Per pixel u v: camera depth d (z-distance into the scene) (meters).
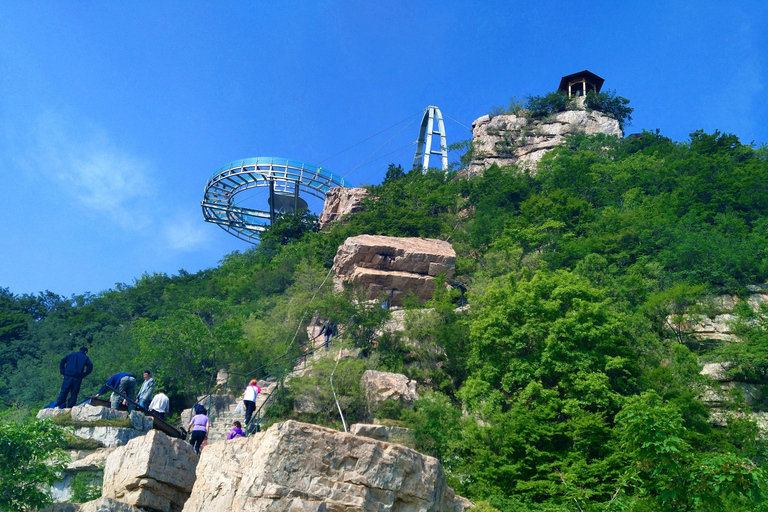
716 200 51.19
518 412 23.78
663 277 40.03
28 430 15.52
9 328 55.00
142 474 15.48
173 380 33.88
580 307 28.02
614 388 26.02
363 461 14.08
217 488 14.40
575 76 101.75
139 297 64.25
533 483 20.88
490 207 60.00
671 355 29.48
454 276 44.19
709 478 13.80
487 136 90.69
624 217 48.56
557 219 52.06
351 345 31.28
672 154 66.56
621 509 15.98
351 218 62.22
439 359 31.58
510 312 28.95
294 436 13.74
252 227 84.94
